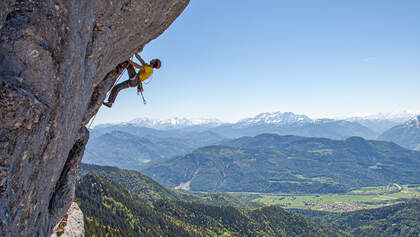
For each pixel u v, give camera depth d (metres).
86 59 6.54
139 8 7.56
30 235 6.11
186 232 146.00
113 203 143.00
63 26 5.20
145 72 10.49
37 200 6.01
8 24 4.52
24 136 4.82
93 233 89.44
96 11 6.17
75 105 6.46
